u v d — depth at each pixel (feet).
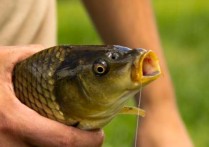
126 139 29.40
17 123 10.57
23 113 10.62
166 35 59.31
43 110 10.78
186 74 42.11
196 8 79.92
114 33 15.72
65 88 10.59
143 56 10.25
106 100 10.48
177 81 39.73
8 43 14.21
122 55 10.44
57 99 10.64
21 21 14.28
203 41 55.83
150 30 15.78
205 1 83.46
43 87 10.72
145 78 10.25
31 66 10.83
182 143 15.21
